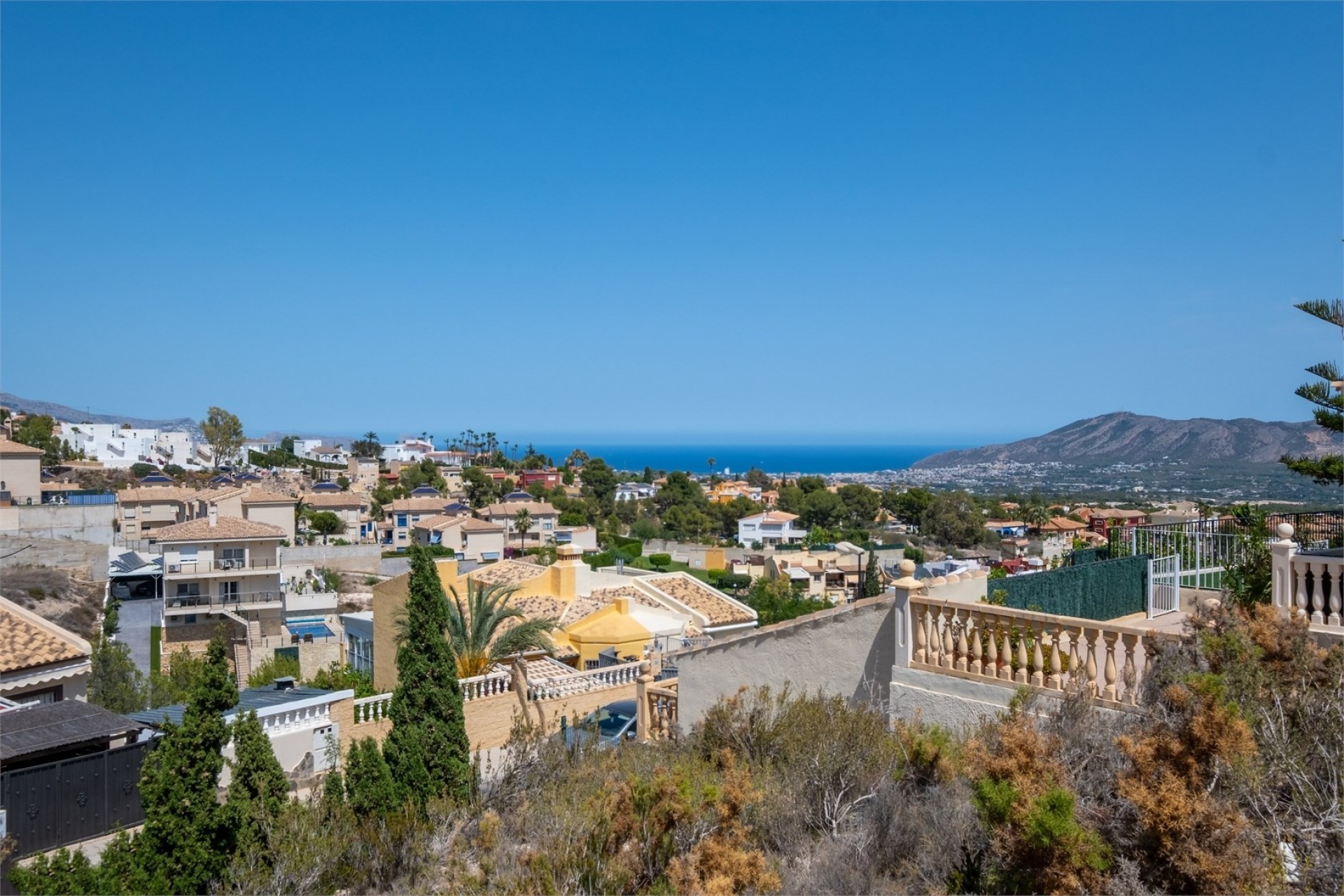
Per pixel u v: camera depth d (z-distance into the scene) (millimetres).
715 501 169875
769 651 13102
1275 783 6465
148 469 119188
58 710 13531
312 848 10461
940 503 131375
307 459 185125
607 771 11375
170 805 10477
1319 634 9766
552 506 117438
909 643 10688
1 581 49875
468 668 21312
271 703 17188
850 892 7215
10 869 11219
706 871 7043
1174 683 7383
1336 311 13078
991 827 6586
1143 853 6125
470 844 10867
